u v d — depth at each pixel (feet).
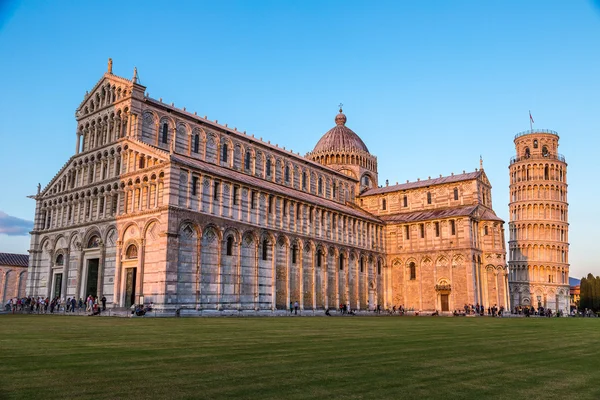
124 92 258.78
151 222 221.66
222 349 77.61
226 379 52.49
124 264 232.73
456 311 320.50
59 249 272.51
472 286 321.93
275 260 262.06
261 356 69.97
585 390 50.70
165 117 267.39
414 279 349.82
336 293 306.14
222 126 305.53
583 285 538.47
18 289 366.63
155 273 213.87
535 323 189.47
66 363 61.67
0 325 132.16
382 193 396.57
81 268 256.52
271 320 178.09
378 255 354.13
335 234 314.14
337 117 448.65
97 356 68.08
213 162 289.94
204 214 226.79
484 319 232.94
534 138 510.99
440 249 338.95
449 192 365.61
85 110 283.79
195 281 219.82
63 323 143.23
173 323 147.33
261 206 260.21
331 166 415.44
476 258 333.21
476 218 340.39
